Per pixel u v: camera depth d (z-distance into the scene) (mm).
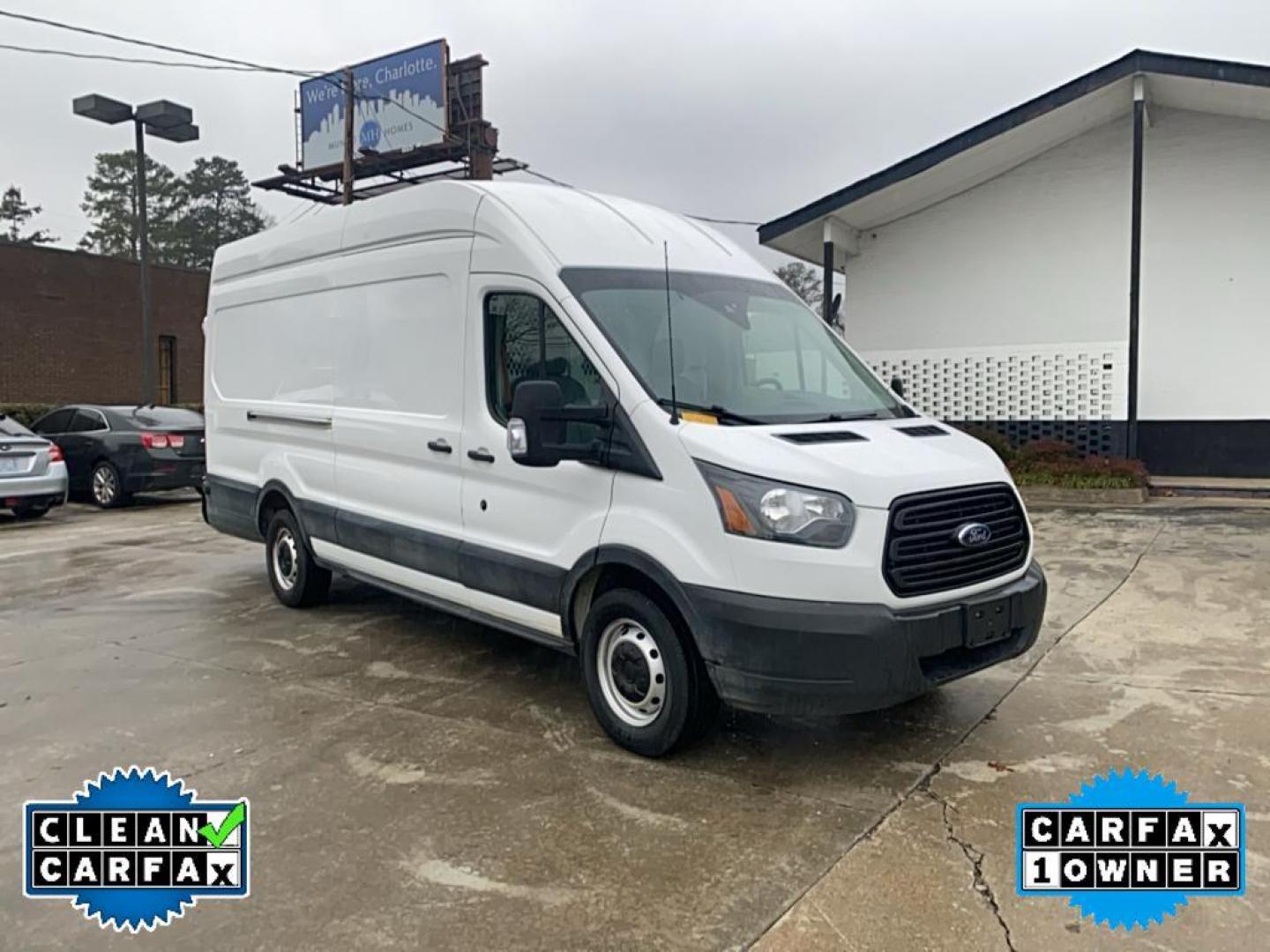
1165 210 12789
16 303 21625
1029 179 13625
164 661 5473
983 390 14008
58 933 2805
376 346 5598
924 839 3270
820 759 3959
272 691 4914
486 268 4719
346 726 4395
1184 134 12617
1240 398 12562
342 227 5914
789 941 2703
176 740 4242
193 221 55719
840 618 3473
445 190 5035
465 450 4844
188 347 25562
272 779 3822
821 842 3262
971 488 3865
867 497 3549
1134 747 3992
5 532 10695
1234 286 12500
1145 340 13008
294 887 3029
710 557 3648
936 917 2816
